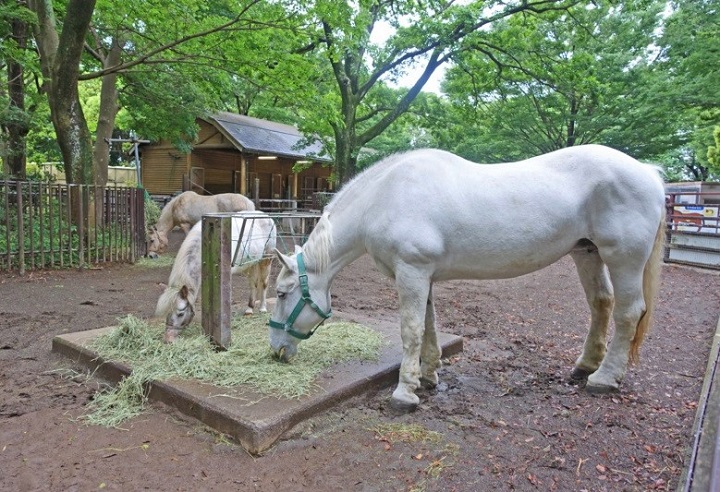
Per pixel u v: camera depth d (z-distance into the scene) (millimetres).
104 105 10648
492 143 19016
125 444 2385
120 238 8812
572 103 16688
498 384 3277
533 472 2193
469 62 14953
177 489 2027
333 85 15734
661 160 19812
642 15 15242
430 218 2727
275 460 2266
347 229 2957
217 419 2471
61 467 2176
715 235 9836
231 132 16438
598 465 2258
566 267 9766
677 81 13711
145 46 10133
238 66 9227
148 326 3605
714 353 3598
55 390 3033
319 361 3213
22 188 7516
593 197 2844
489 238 2775
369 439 2482
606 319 3270
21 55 8430
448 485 2088
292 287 2926
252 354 3213
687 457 2240
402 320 2803
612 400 2986
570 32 15180
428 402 2965
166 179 18531
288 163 21234
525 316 5461
